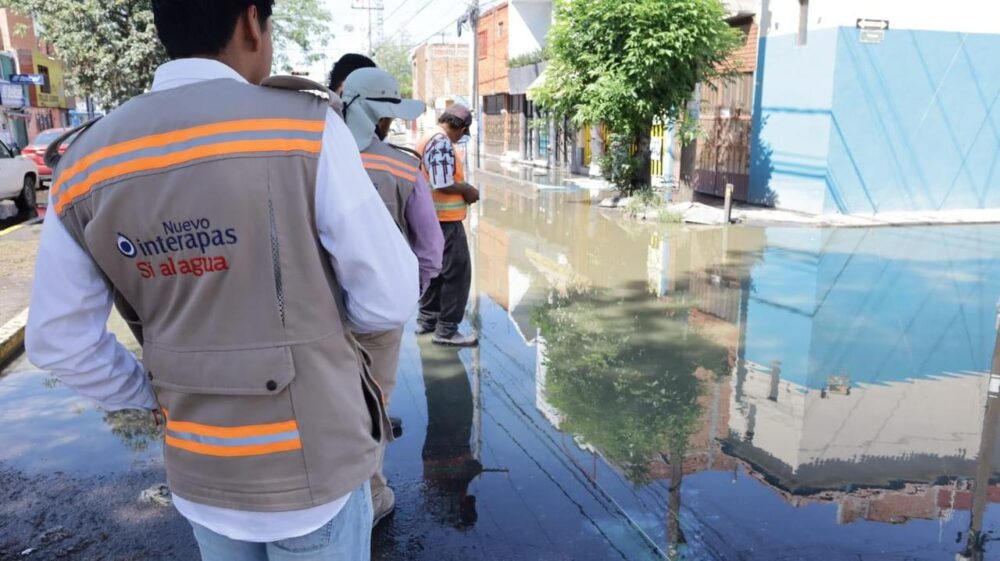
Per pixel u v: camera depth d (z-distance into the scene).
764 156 14.17
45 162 1.48
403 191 3.49
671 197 14.42
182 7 1.44
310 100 1.44
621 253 10.05
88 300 1.46
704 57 12.55
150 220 1.37
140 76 17.58
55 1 16.88
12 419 4.63
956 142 13.25
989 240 10.65
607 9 12.17
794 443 4.26
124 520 3.46
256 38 1.53
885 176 13.04
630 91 12.43
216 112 1.37
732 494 3.66
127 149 1.37
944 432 4.43
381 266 1.46
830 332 6.38
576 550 3.17
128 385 1.58
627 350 5.95
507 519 3.43
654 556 3.12
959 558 3.10
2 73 31.70
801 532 3.30
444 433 4.38
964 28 12.76
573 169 22.53
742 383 5.22
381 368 3.34
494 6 30.47
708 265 9.16
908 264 9.03
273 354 1.41
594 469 3.93
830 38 12.26
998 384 5.02
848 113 12.53
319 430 1.46
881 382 5.25
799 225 12.07
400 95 3.50
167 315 1.45
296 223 1.38
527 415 4.65
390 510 3.48
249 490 1.46
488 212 14.22
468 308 7.25
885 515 3.46
